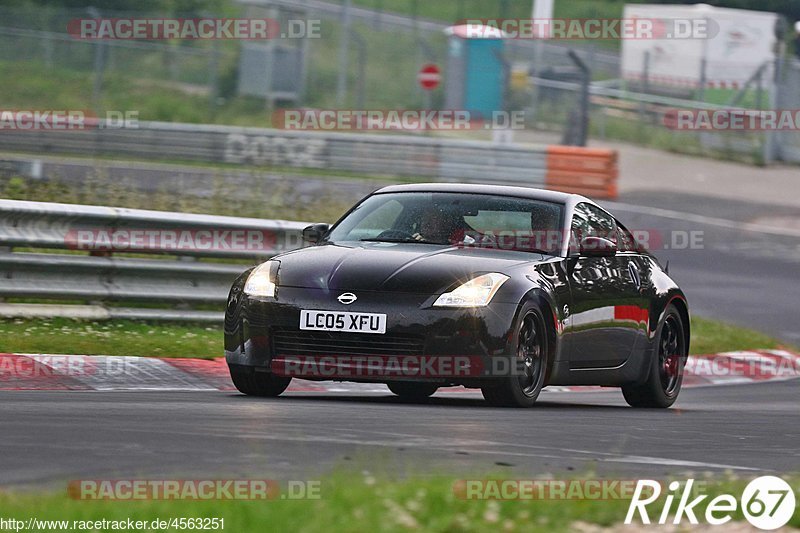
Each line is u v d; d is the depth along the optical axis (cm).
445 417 2367
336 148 8788
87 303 3641
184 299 3784
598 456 1966
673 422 2598
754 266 7038
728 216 9006
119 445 1834
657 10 12612
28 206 3478
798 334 5075
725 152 11900
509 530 1312
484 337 2531
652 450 2092
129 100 11138
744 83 12200
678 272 6606
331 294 2552
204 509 1345
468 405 2705
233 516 1310
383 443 1964
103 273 3628
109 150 8350
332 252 2691
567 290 2775
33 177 5566
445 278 2575
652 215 8712
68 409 2241
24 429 1953
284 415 2283
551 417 2497
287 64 12219
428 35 15612
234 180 6266
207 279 3859
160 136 8519
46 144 8112
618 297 2956
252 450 1833
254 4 12475
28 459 1691
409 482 1514
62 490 1473
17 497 1382
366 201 2986
